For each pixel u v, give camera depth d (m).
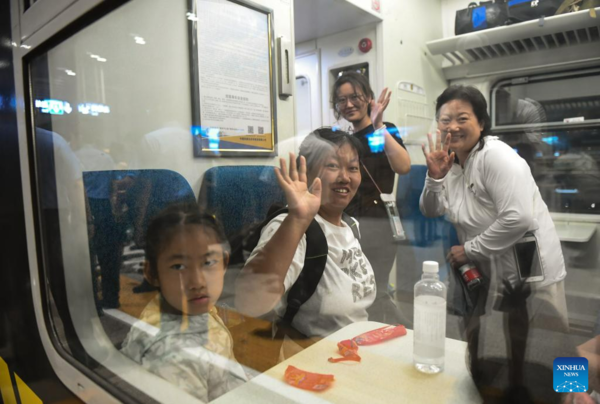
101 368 1.01
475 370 0.65
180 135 1.15
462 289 0.78
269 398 0.75
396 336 0.89
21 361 1.43
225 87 1.07
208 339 0.95
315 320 0.95
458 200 0.82
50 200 1.24
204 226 0.98
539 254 0.69
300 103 1.02
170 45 1.19
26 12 1.22
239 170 1.04
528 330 0.64
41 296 1.25
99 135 1.24
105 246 1.09
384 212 0.92
